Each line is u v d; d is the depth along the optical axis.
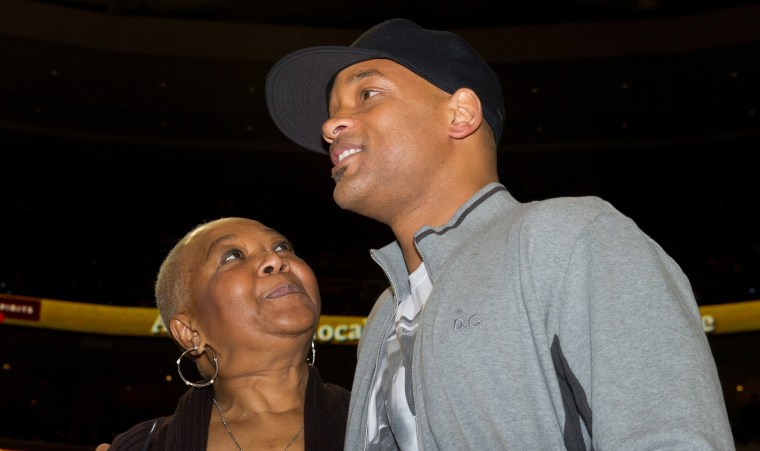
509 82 15.40
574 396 1.08
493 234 1.28
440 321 1.22
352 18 15.89
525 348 1.13
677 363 1.01
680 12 14.91
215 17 15.58
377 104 1.45
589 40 14.70
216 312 1.97
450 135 1.46
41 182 15.77
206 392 2.04
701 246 15.06
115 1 15.03
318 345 13.73
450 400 1.15
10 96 15.27
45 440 12.91
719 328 13.50
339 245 15.83
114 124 15.84
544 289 1.14
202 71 15.12
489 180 1.48
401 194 1.44
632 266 1.10
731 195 15.66
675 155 16.00
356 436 1.43
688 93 15.27
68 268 14.69
